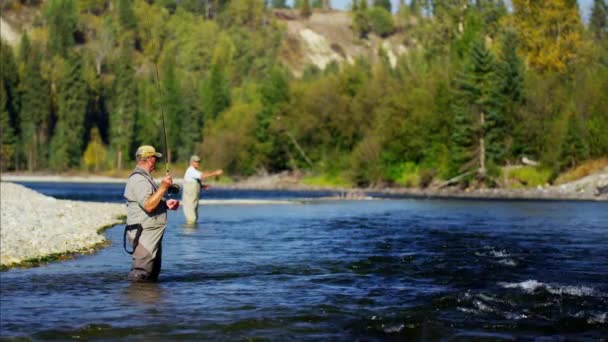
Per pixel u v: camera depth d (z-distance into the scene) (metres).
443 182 53.47
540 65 66.12
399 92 63.09
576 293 7.78
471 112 52.06
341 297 7.65
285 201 32.03
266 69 143.50
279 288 8.25
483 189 48.97
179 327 6.21
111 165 105.81
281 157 74.94
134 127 106.62
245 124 76.25
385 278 9.00
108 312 6.82
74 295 7.75
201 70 147.12
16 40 161.50
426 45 82.38
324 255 11.47
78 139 106.31
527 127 52.31
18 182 86.12
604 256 11.29
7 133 104.81
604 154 47.75
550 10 67.88
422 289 8.15
